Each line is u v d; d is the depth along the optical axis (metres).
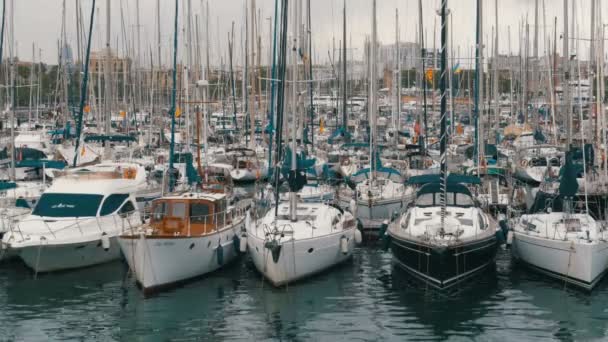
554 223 26.27
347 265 27.84
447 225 25.36
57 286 25.25
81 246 26.52
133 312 22.72
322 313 22.59
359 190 34.69
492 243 25.33
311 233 25.84
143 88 65.75
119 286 25.25
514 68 72.38
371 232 32.19
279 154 27.69
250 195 35.34
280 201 30.66
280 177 29.69
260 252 25.19
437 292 24.31
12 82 35.22
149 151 49.59
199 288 25.03
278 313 22.62
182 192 28.75
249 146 55.94
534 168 41.22
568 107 27.81
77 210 27.58
